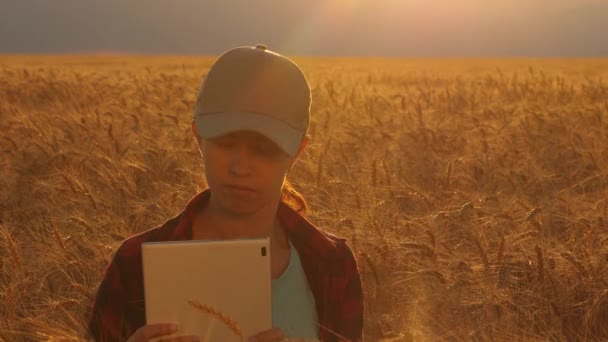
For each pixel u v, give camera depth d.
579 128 9.98
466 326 4.23
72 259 4.71
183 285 1.64
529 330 4.26
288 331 1.87
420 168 7.93
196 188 5.84
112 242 4.94
